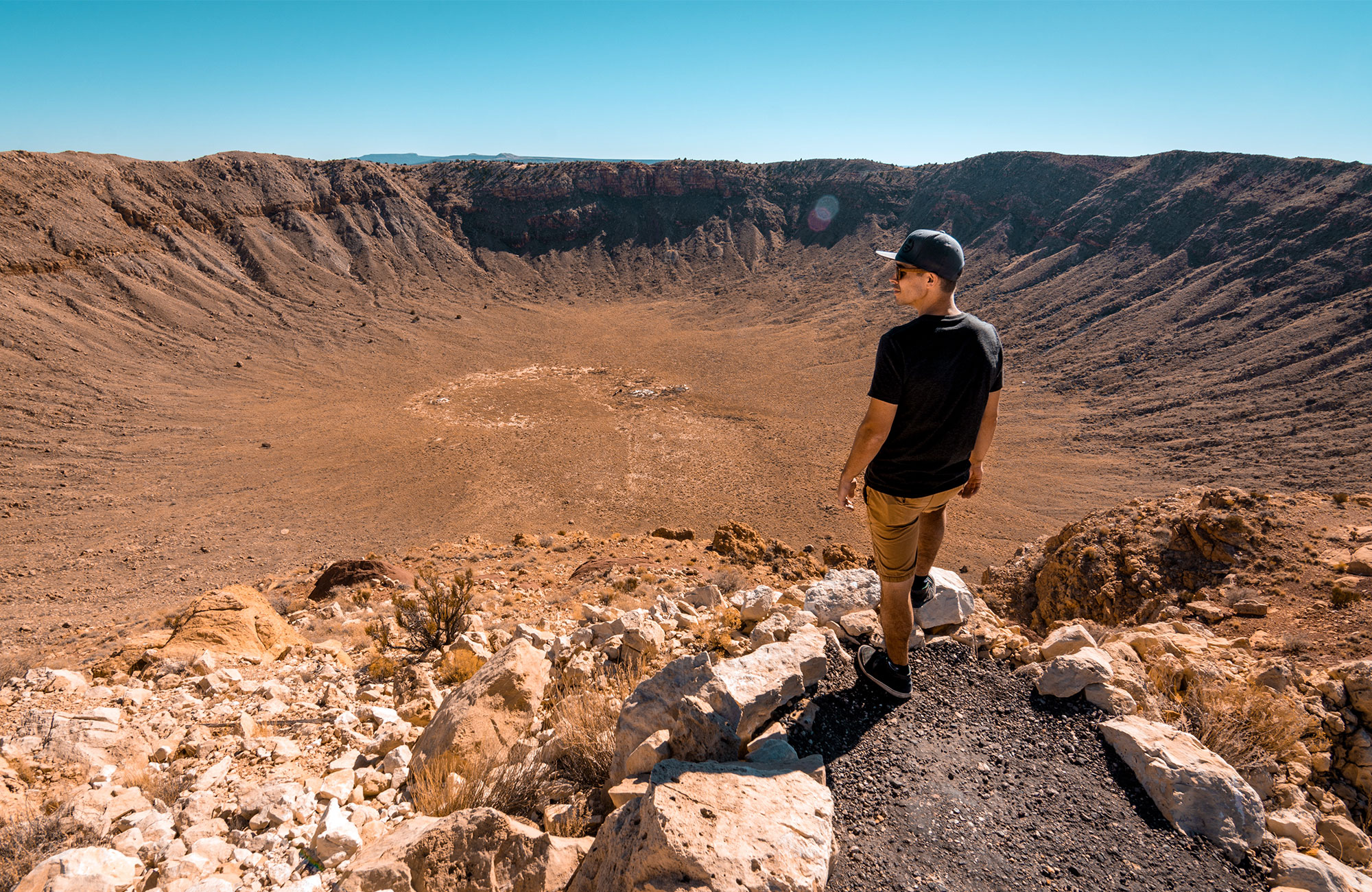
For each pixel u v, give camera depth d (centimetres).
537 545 2281
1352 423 8362
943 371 238
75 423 7862
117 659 698
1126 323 13312
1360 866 319
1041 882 214
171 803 391
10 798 387
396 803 380
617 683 469
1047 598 1570
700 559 1856
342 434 8531
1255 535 1288
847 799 245
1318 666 799
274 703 568
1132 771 265
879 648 313
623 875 205
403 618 826
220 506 6266
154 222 13700
